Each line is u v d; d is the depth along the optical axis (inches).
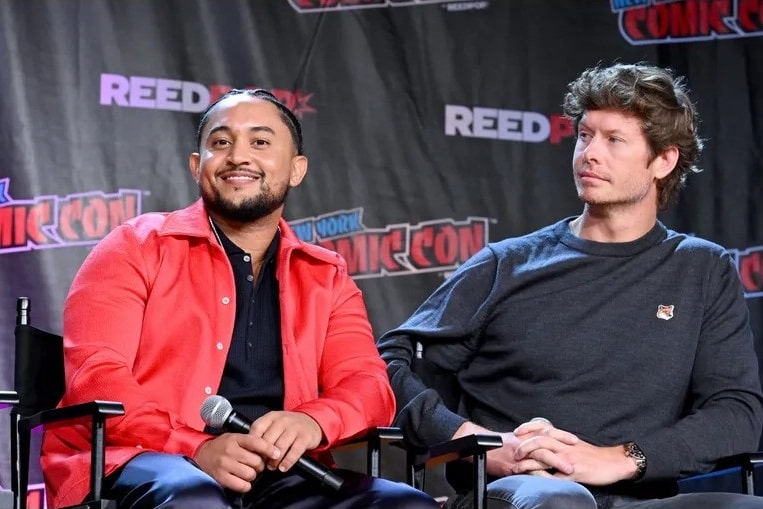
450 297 335.9
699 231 442.9
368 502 258.2
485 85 436.1
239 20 411.5
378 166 421.7
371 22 427.2
